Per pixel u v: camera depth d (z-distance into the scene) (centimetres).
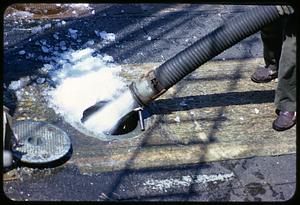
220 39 400
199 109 443
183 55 404
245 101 457
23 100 428
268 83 479
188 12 563
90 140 404
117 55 491
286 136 426
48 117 418
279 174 395
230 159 402
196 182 381
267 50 468
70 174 374
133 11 552
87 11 542
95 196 363
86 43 498
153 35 523
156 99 449
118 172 381
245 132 426
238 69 492
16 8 529
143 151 400
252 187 383
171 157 398
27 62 465
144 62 488
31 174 369
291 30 396
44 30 506
